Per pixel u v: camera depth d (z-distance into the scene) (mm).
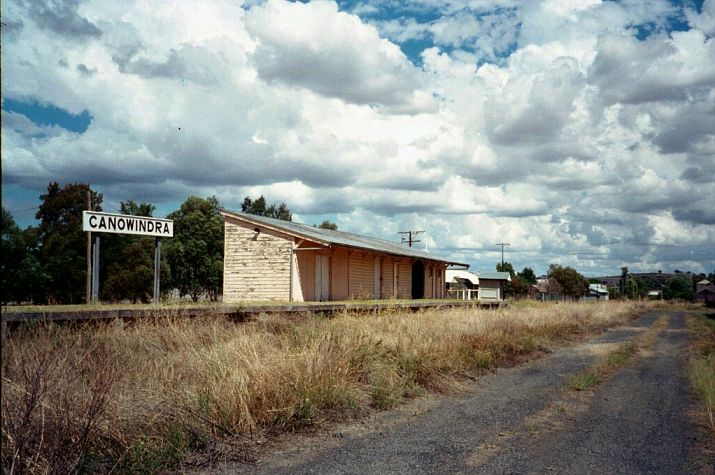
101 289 29281
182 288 37469
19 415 4840
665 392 9445
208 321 10352
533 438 6379
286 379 7176
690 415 7684
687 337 21594
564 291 81375
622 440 6348
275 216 55844
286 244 22828
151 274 30641
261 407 6617
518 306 33031
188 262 37219
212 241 38188
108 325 9172
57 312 8742
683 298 110125
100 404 5168
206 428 5969
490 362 11961
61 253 28375
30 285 25500
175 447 5398
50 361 5891
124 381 6410
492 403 8352
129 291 30125
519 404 8281
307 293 23422
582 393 9211
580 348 16625
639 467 5395
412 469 5258
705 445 6188
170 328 9250
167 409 5992
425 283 36719
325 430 6605
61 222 30438
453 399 8641
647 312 49625
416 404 8203
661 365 13078
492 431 6684
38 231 29562
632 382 10461
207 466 5258
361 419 7199
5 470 4391
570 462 5508
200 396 6195
